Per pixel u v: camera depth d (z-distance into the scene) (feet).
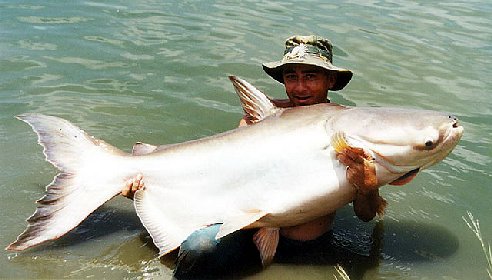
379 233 7.18
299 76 7.24
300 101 7.35
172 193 6.57
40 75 11.27
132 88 10.94
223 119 10.00
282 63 7.17
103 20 14.83
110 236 6.90
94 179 6.61
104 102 10.34
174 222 6.46
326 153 6.09
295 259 6.65
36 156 8.49
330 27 15.17
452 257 6.71
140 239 6.87
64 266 6.28
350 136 6.02
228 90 11.09
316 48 7.33
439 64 12.92
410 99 10.96
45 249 6.56
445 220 7.47
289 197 6.19
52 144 6.68
